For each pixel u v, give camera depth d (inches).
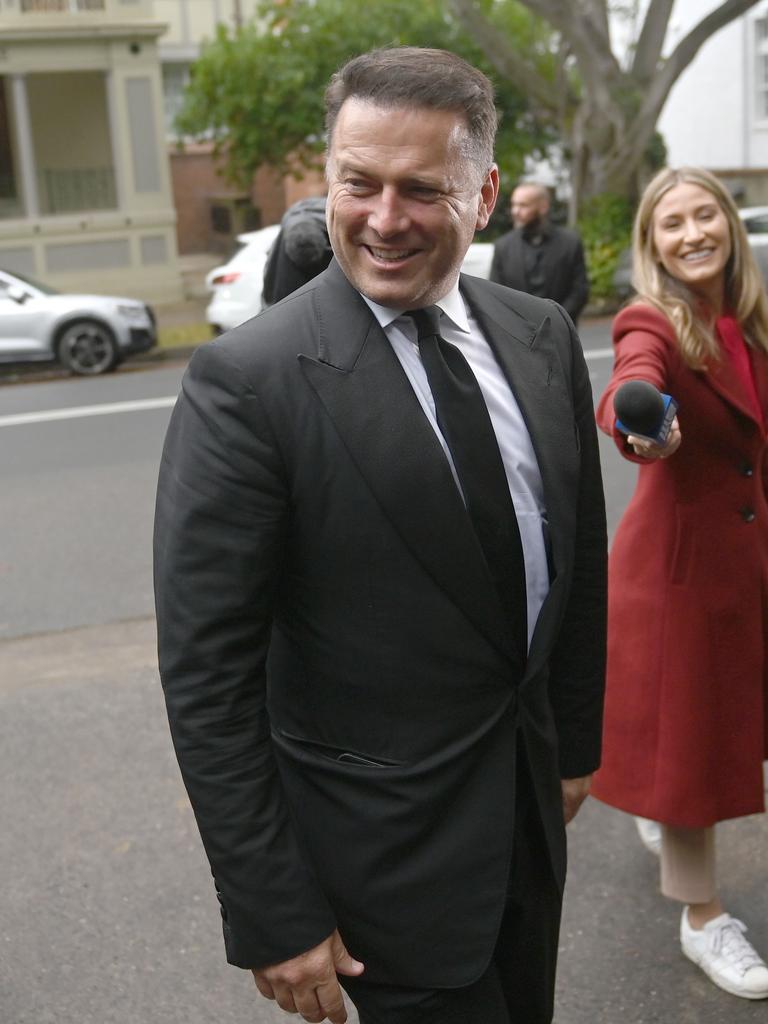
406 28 675.4
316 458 61.9
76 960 117.7
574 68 720.3
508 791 67.3
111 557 244.5
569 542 69.4
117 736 165.3
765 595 105.3
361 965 66.5
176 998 111.8
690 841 108.5
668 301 100.0
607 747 109.7
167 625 62.6
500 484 65.7
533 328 71.4
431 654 64.7
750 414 100.1
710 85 860.0
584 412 73.9
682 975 111.2
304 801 68.0
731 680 105.0
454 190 60.9
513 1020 75.4
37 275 738.2
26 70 720.3
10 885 130.4
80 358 510.3
